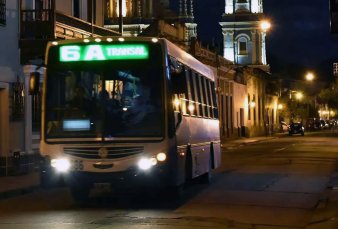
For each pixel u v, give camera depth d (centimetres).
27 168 2416
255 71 7894
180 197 1608
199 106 1800
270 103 8950
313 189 1867
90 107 1402
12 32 2355
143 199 1616
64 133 1402
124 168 1371
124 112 1392
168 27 5069
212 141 2025
